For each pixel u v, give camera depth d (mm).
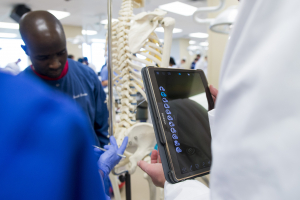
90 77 1057
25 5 4375
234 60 229
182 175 411
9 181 206
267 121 200
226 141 228
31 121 226
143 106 1646
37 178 211
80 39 5262
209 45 2584
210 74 2600
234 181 221
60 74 877
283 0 202
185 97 513
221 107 240
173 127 446
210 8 1612
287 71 192
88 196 239
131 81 1076
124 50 1054
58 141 226
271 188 197
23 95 237
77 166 238
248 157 208
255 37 215
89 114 1028
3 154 212
